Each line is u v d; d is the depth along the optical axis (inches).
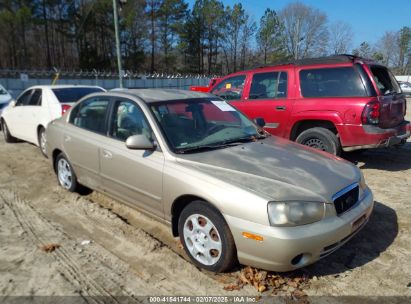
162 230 171.8
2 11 1608.0
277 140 178.4
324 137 251.8
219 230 129.1
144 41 2223.2
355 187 139.6
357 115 236.4
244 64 2810.0
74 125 203.8
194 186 133.6
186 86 1280.8
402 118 270.1
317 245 119.4
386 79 260.8
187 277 133.6
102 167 178.4
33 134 318.7
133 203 166.2
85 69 1892.2
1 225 175.2
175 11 2208.4
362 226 139.6
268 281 129.9
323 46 2866.6
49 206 198.2
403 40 2844.5
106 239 161.3
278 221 118.0
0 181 241.8
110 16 1894.7
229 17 2691.9
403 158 297.6
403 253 149.6
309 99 258.7
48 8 1787.6
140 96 171.5
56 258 146.1
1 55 1835.6
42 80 855.7
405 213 187.5
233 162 141.9
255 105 286.7
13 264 141.7
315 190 126.7
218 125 174.9
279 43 2664.9
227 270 134.1
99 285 129.3
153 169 149.6
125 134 169.5
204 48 2554.1
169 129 157.1
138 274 135.6
